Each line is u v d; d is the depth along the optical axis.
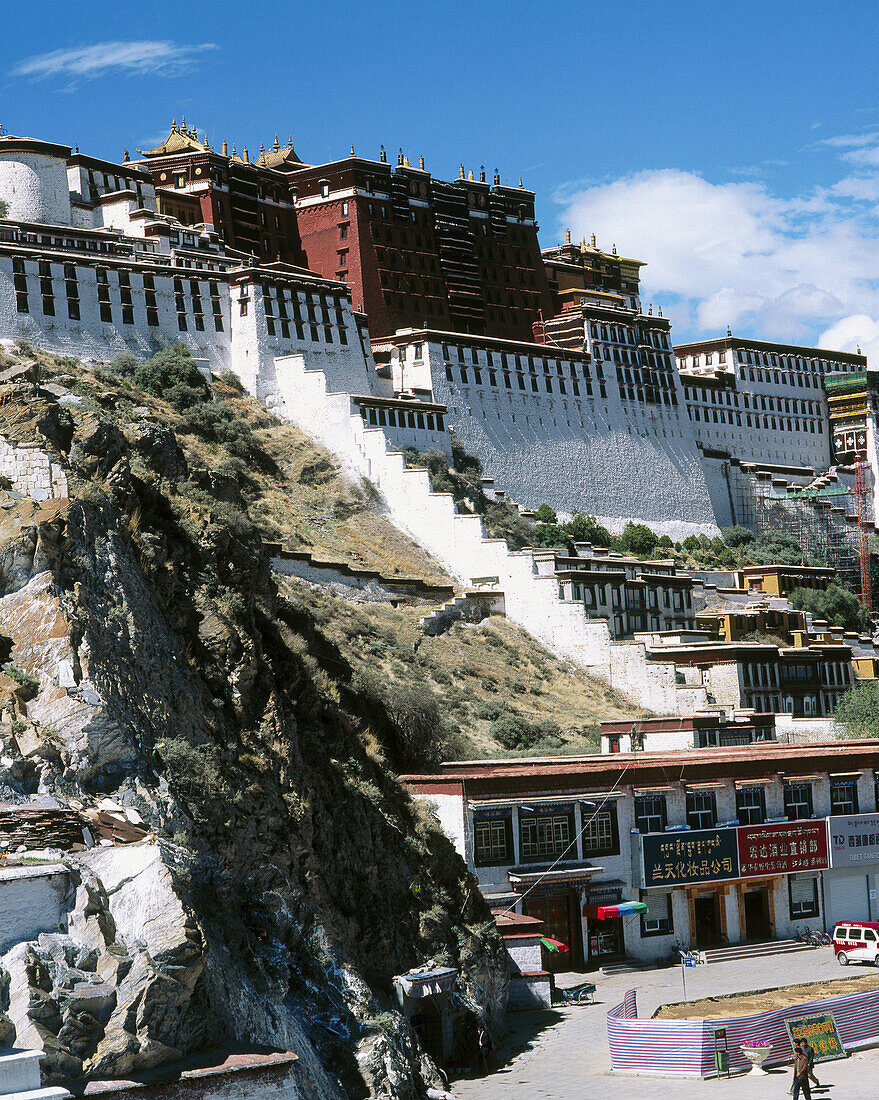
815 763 75.75
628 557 152.88
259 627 50.88
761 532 191.38
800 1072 45.69
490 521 146.75
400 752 71.56
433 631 117.44
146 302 135.88
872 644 148.25
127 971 31.58
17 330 124.81
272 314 143.25
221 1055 32.22
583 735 106.69
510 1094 46.66
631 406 178.75
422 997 47.28
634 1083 48.38
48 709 37.28
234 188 171.88
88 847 34.19
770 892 72.50
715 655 120.25
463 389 157.50
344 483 134.50
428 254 182.88
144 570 44.44
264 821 42.59
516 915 60.41
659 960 67.56
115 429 48.03
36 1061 28.56
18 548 39.94
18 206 144.88
